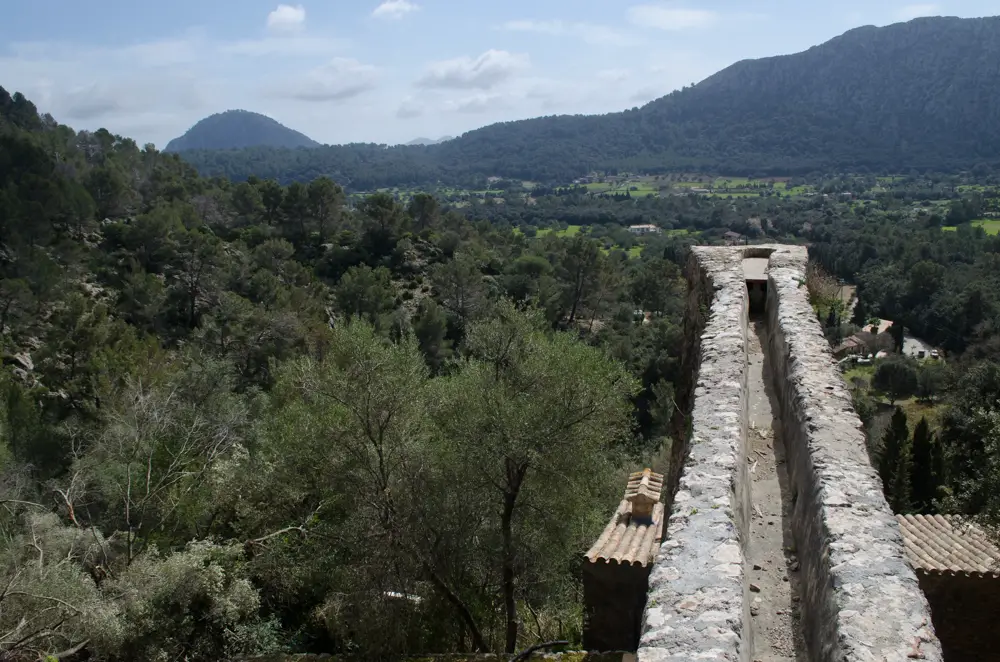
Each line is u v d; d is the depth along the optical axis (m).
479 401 10.73
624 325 54.72
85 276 45.31
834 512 4.05
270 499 14.68
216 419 17.22
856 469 4.49
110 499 15.02
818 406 5.32
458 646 12.22
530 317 11.81
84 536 12.78
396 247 63.22
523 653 10.29
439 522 11.02
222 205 67.69
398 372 11.20
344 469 11.41
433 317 43.59
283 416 13.90
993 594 10.55
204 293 47.81
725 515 4.04
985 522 10.94
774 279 8.48
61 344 31.20
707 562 3.66
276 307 42.72
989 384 28.12
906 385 39.81
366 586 11.07
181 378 20.92
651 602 3.42
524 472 10.98
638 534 11.94
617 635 10.88
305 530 12.89
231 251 54.25
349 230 68.50
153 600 10.90
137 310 43.75
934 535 11.93
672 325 47.75
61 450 20.89
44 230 45.84
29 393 28.23
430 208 74.44
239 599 11.47
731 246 10.47
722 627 3.17
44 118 75.56
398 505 11.22
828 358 6.15
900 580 3.45
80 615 10.28
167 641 10.71
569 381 10.57
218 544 13.34
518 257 65.62
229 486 15.03
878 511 4.05
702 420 5.24
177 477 14.73
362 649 11.34
